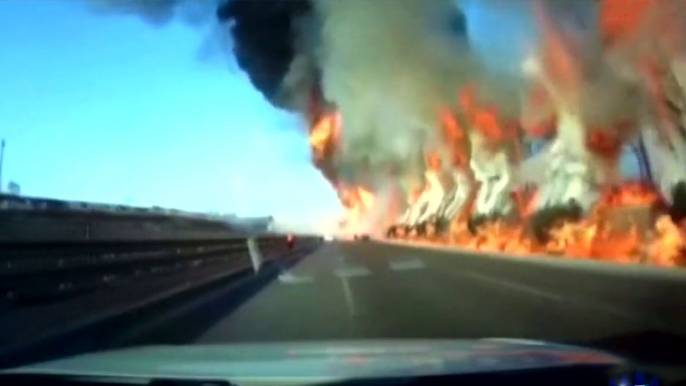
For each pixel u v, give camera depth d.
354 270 40.16
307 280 32.56
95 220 36.00
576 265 36.72
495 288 26.91
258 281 32.78
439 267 42.94
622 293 22.72
